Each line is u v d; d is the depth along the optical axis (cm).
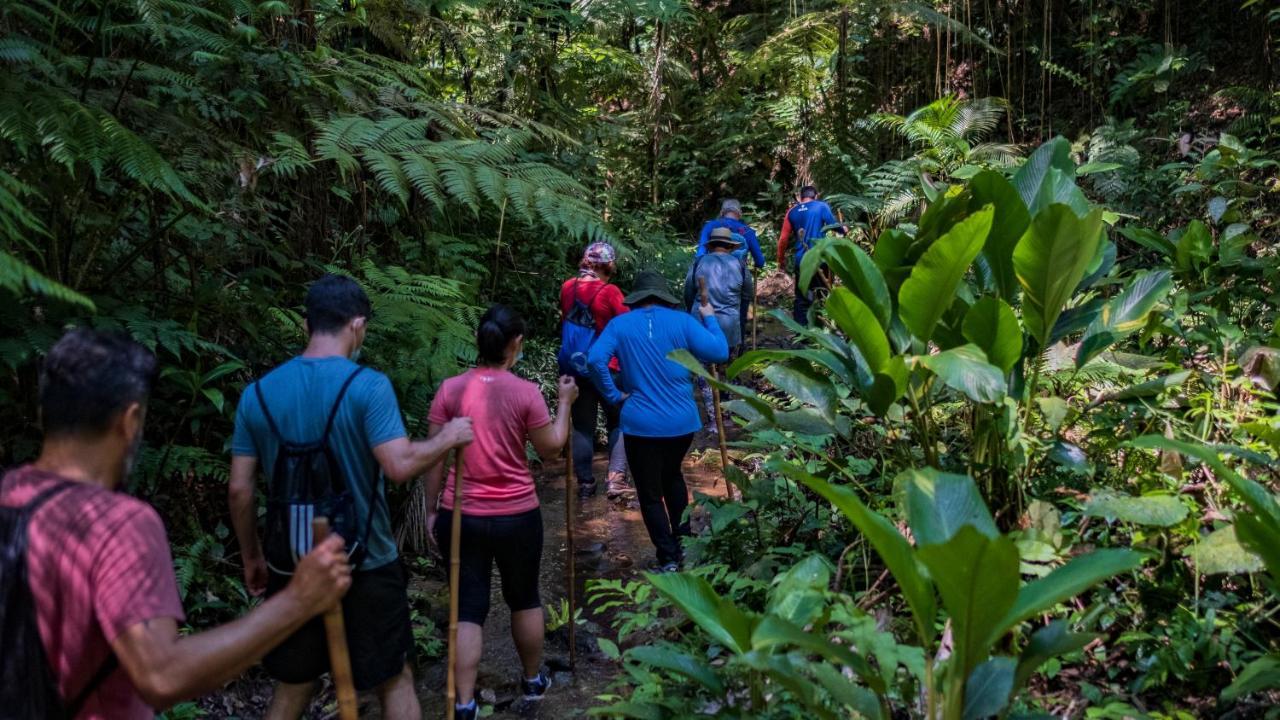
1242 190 689
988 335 311
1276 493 324
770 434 425
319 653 270
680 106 1376
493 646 415
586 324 579
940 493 238
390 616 275
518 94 941
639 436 450
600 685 377
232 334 455
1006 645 291
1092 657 304
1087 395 444
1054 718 222
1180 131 941
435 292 518
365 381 267
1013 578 192
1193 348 457
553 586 475
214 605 390
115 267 403
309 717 355
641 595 343
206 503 432
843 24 1122
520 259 828
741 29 1329
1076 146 824
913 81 1232
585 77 1134
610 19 1090
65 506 154
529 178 505
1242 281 492
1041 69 1125
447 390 353
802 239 900
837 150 1156
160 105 432
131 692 160
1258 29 948
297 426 262
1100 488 312
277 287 516
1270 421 357
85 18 392
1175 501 273
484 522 344
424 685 380
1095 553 206
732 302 724
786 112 1273
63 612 151
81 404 160
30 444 361
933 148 869
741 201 1358
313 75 485
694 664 260
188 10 412
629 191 1314
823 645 204
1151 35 1054
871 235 963
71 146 309
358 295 284
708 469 639
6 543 152
